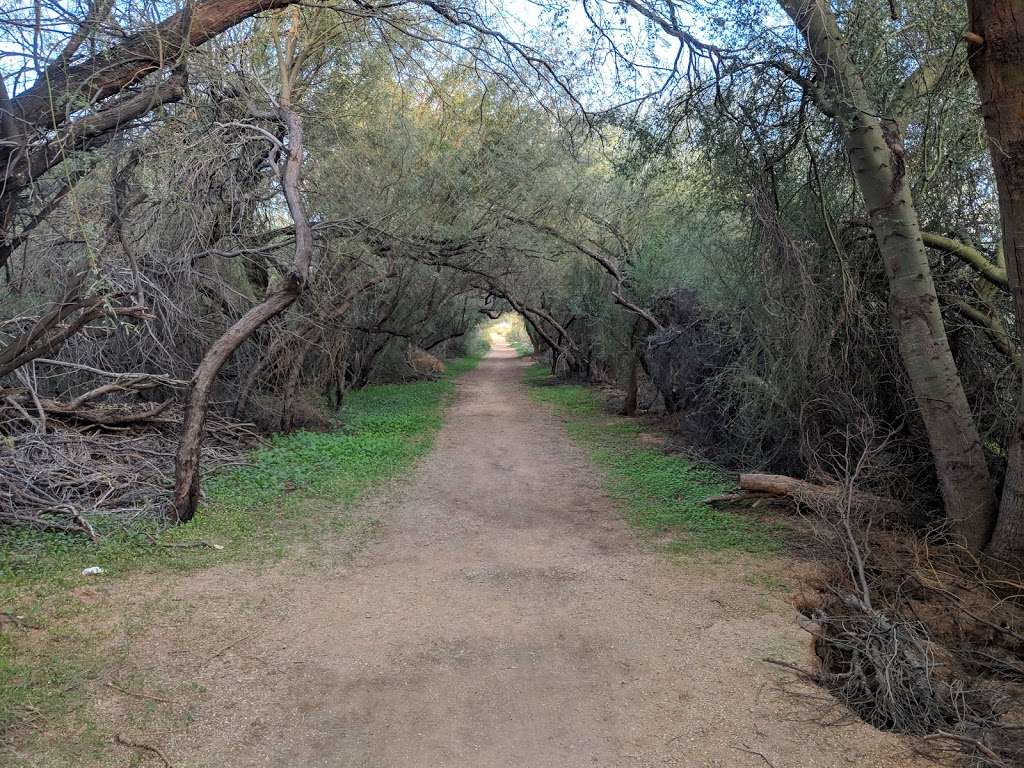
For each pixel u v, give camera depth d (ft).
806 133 25.09
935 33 23.54
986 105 19.11
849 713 13.62
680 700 13.88
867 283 26.96
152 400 38.99
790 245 26.48
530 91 28.14
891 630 16.22
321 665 15.01
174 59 20.85
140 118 22.47
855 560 20.52
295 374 45.34
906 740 12.84
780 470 31.55
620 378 66.59
